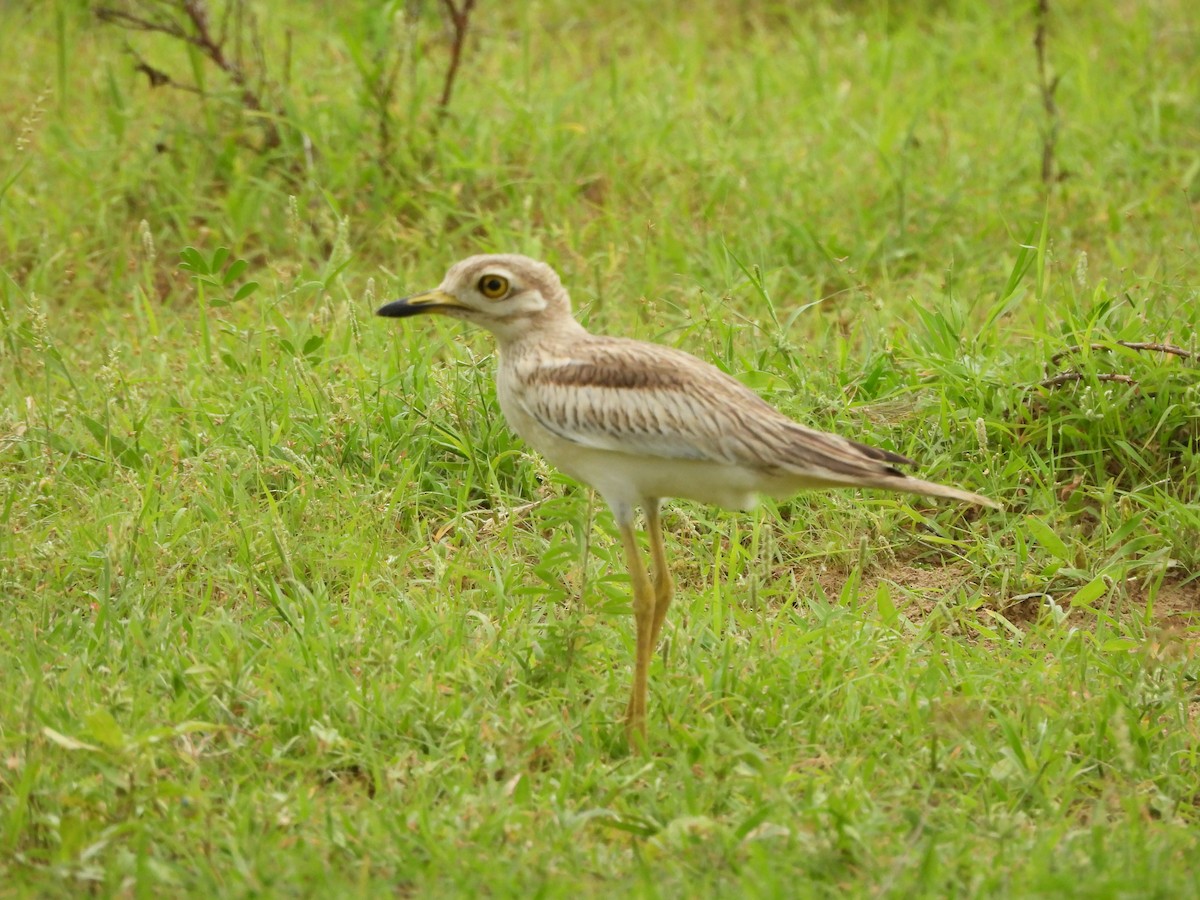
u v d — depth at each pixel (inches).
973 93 725.3
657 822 311.0
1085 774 337.4
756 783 318.7
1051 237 590.9
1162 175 634.8
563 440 339.9
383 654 353.7
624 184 621.3
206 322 506.0
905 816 312.3
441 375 466.3
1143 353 462.9
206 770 326.0
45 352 466.6
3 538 402.6
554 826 308.3
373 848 301.3
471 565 413.1
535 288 344.8
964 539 437.1
